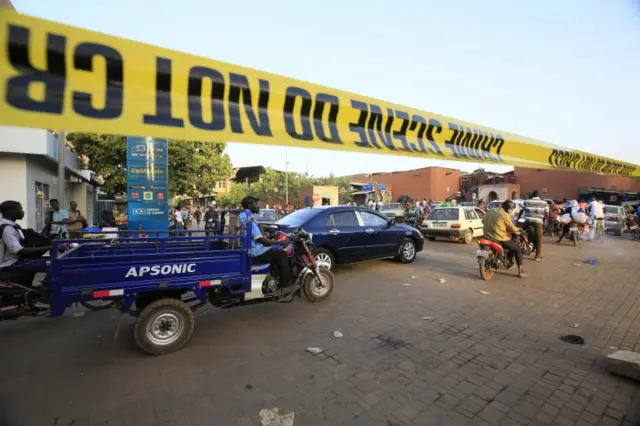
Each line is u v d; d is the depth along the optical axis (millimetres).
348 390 2961
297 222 6984
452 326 4422
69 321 4555
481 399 2830
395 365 3404
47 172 12438
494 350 3734
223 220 5148
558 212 14211
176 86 1373
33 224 10766
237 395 2879
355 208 7688
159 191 10016
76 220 8406
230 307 4699
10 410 2645
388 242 7973
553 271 7668
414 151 2182
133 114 1273
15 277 3711
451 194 39156
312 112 1736
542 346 3834
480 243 6914
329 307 5176
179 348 3703
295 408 2701
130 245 4523
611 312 4957
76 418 2557
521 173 32594
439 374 3229
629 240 13781
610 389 2973
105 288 3432
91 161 17062
